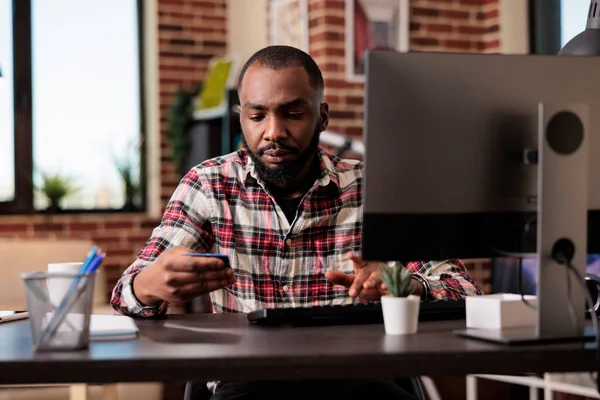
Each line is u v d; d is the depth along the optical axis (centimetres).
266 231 207
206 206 208
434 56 154
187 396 191
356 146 434
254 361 130
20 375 128
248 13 582
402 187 154
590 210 161
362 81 490
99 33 595
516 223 159
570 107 149
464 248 157
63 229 563
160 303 179
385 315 157
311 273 207
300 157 201
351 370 132
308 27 494
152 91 600
